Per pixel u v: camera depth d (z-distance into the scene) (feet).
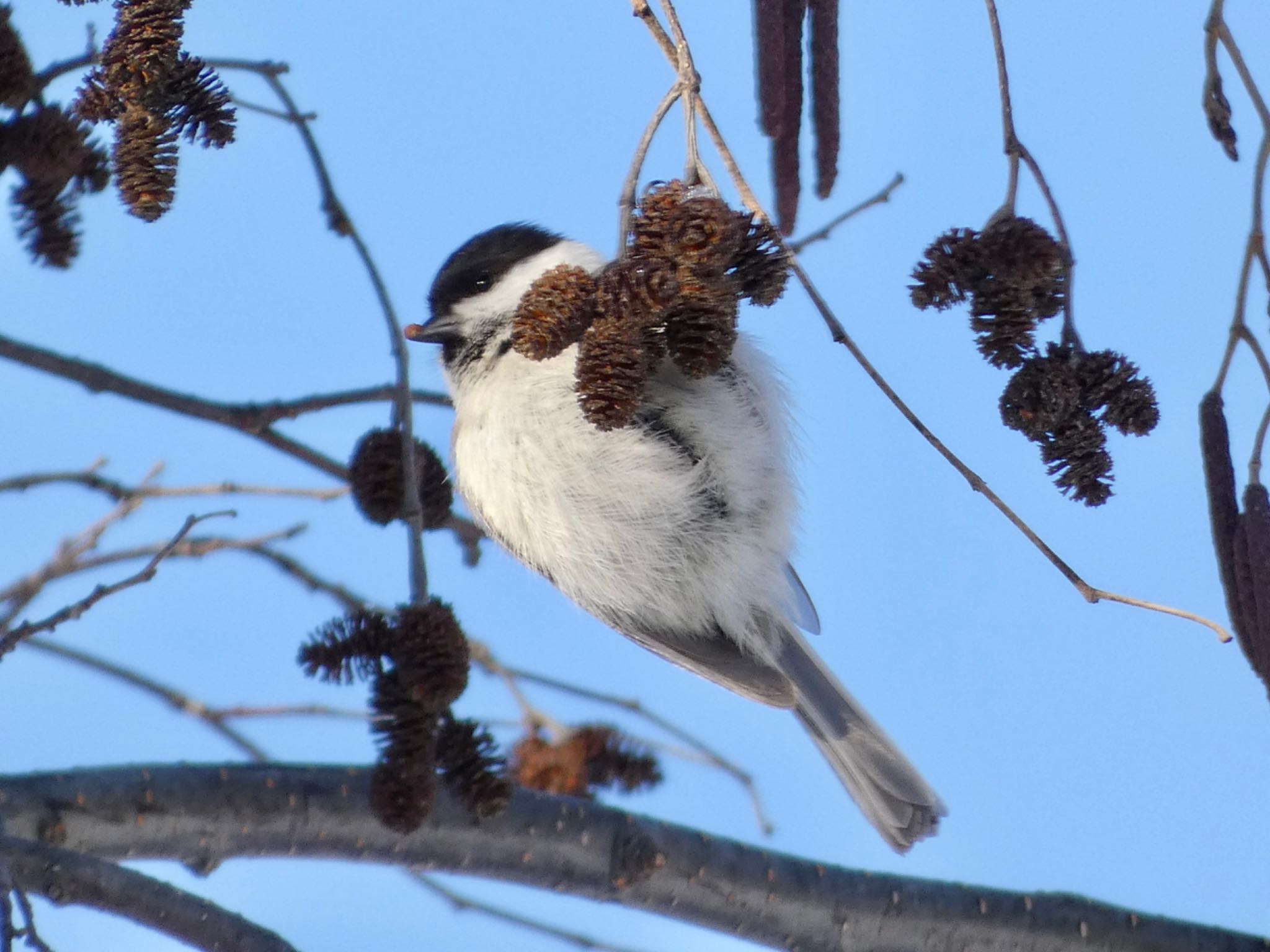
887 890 20.03
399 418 21.04
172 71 16.80
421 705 16.72
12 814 17.40
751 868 19.94
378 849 19.16
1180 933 19.89
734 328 14.74
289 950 16.16
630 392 14.65
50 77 17.97
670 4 14.78
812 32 16.35
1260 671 15.71
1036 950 19.71
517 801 19.77
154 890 16.22
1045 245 15.17
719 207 14.52
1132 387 15.74
